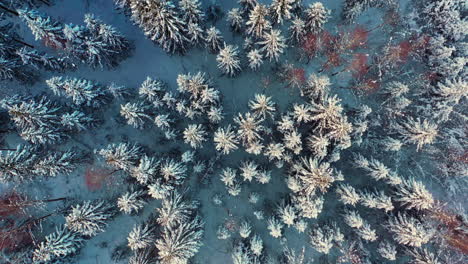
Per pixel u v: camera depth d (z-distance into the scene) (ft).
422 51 96.07
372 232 85.20
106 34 80.53
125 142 93.50
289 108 94.32
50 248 81.66
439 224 87.76
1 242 86.94
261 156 95.61
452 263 88.63
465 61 86.63
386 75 98.17
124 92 93.40
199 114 87.40
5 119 91.20
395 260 93.76
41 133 81.87
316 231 89.92
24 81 94.58
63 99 91.04
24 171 80.53
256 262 89.97
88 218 82.69
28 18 75.20
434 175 96.99
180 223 83.97
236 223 97.96
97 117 95.91
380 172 84.94
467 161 91.30
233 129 93.71
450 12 88.02
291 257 91.15
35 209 95.86
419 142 87.10
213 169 96.02
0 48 81.76
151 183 83.56
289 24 96.22
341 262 95.40
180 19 80.02
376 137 94.48
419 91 94.63
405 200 84.28
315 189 81.87
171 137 92.53
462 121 93.15
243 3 88.22
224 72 96.32
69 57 91.15
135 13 78.79
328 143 80.74
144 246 85.25
